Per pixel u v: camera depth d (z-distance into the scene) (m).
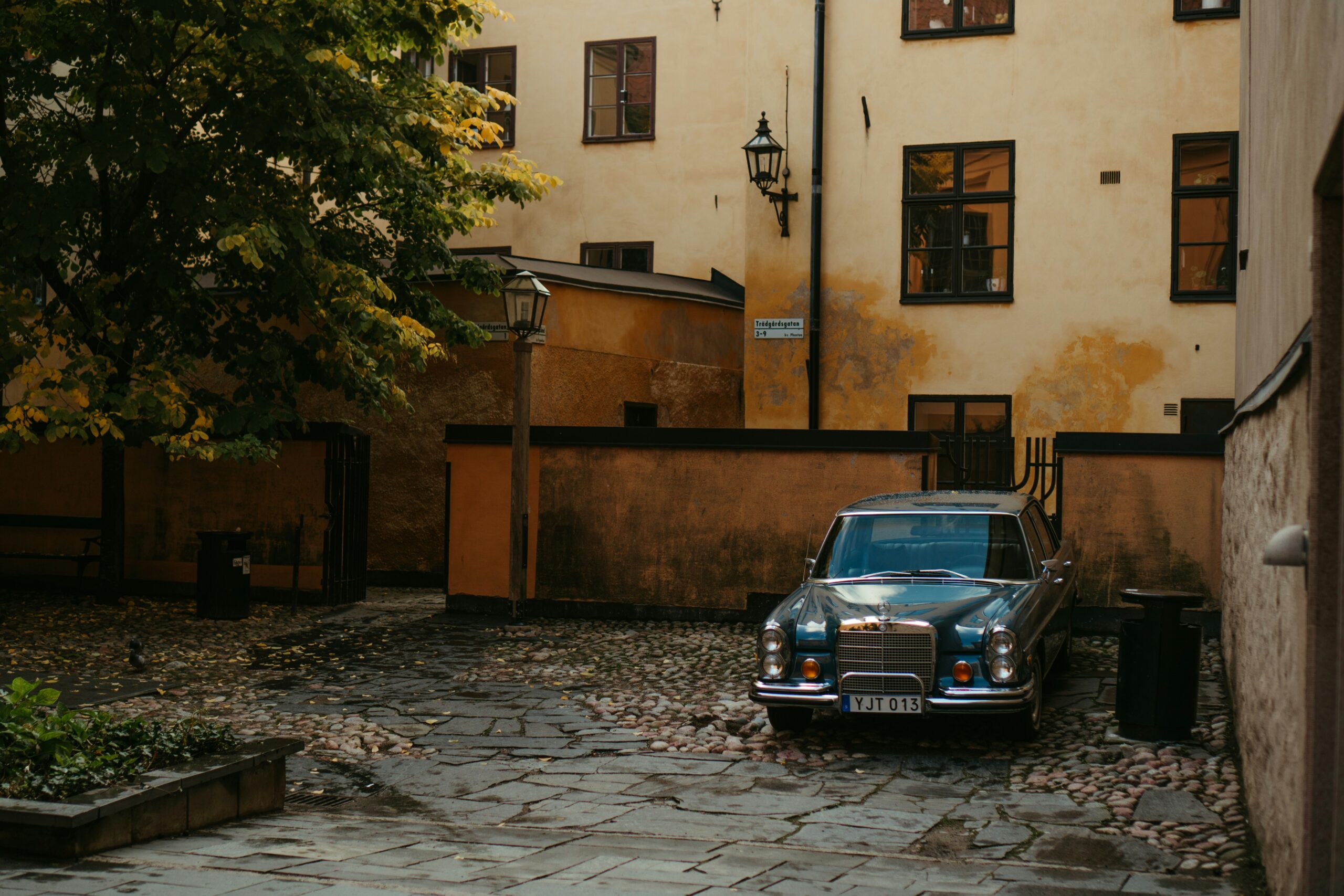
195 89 14.45
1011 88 17.61
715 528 14.38
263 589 16.38
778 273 18.44
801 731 8.89
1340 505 3.56
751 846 6.01
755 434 14.22
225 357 15.28
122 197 14.93
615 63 22.58
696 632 13.72
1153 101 17.09
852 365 18.20
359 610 15.59
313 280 14.27
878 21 18.11
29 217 12.85
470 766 8.15
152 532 16.97
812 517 14.07
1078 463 13.05
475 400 18.34
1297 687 4.27
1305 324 4.46
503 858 5.58
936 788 7.29
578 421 18.98
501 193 17.03
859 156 18.17
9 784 5.64
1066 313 17.41
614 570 14.68
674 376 20.59
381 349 14.61
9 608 15.43
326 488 16.06
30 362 13.56
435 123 14.80
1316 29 4.08
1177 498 12.80
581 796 7.30
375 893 4.64
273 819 6.66
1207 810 6.59
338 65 13.52
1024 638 8.12
